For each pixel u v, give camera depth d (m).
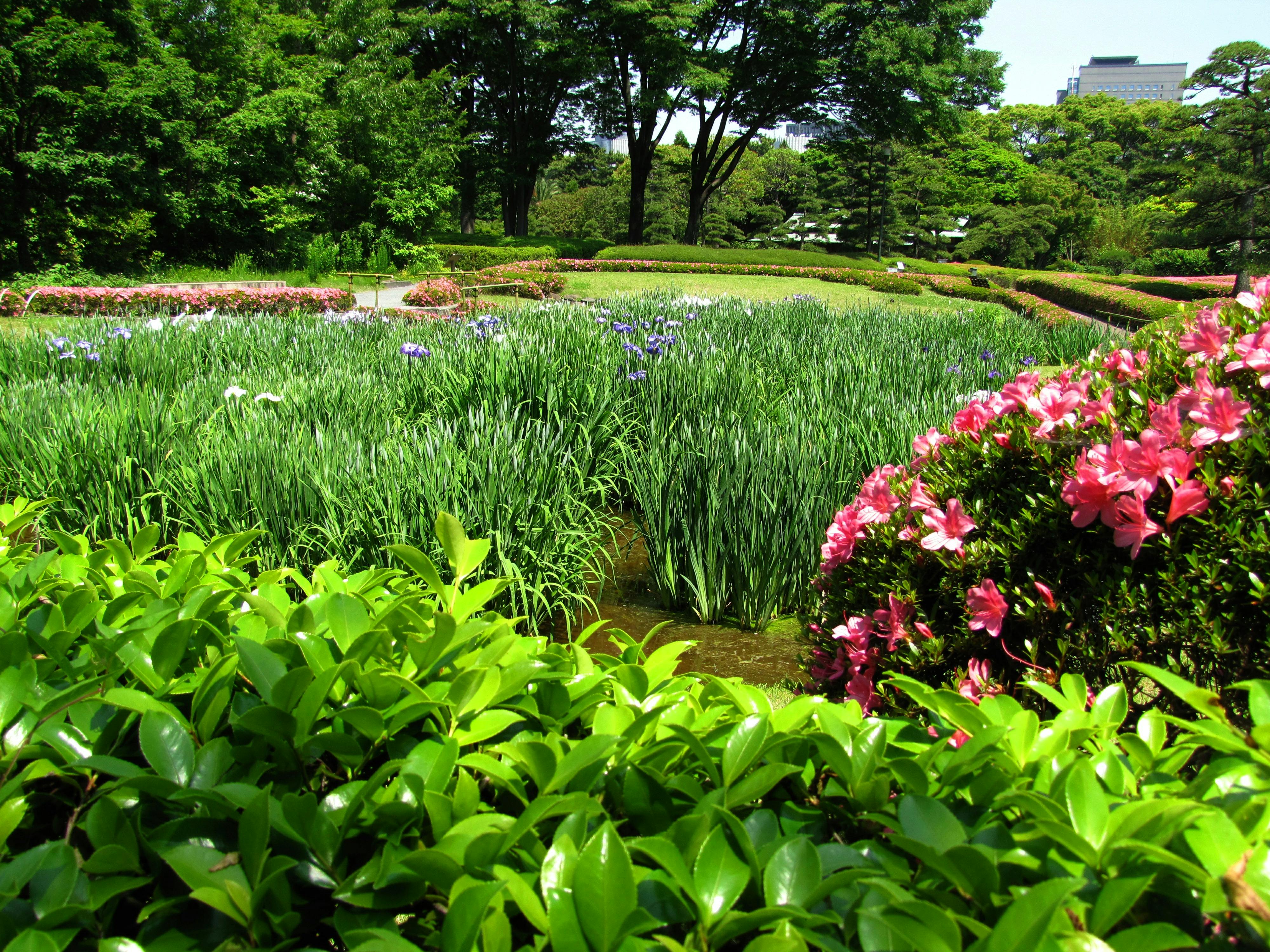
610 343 7.98
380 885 1.06
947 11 31.81
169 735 1.31
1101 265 65.00
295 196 27.75
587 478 5.47
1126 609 1.91
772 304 14.33
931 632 2.25
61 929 1.06
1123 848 0.98
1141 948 0.88
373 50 30.23
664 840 1.06
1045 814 1.10
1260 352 1.80
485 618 1.92
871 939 0.94
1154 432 1.79
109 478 4.42
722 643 4.00
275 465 4.04
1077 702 1.49
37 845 1.36
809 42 33.81
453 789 1.36
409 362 6.89
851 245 60.75
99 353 7.36
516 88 37.03
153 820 1.28
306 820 1.16
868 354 7.97
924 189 55.00
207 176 25.14
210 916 1.11
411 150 30.69
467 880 1.03
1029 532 2.11
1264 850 0.91
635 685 1.56
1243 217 30.95
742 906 1.12
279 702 1.30
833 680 2.61
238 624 1.70
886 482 2.52
